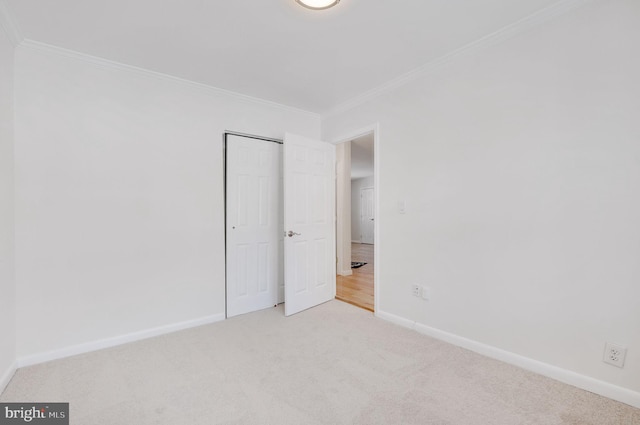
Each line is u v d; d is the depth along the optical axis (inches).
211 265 115.6
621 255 65.0
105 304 94.8
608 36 66.1
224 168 120.0
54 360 86.1
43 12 71.9
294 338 100.0
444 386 72.1
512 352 82.0
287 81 111.8
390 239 115.3
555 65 73.6
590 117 68.7
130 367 81.7
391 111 114.7
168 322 106.0
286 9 71.8
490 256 86.4
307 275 130.5
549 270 75.2
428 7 71.7
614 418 60.7
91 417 61.7
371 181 398.6
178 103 108.7
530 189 78.3
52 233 87.1
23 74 83.7
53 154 87.5
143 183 101.5
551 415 61.7
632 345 63.8
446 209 97.1
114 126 96.7
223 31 80.7
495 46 84.5
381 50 91.2
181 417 61.8
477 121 89.0
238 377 76.4
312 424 59.7
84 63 92.2
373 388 71.5
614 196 65.8
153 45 87.0
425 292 103.1
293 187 124.6
